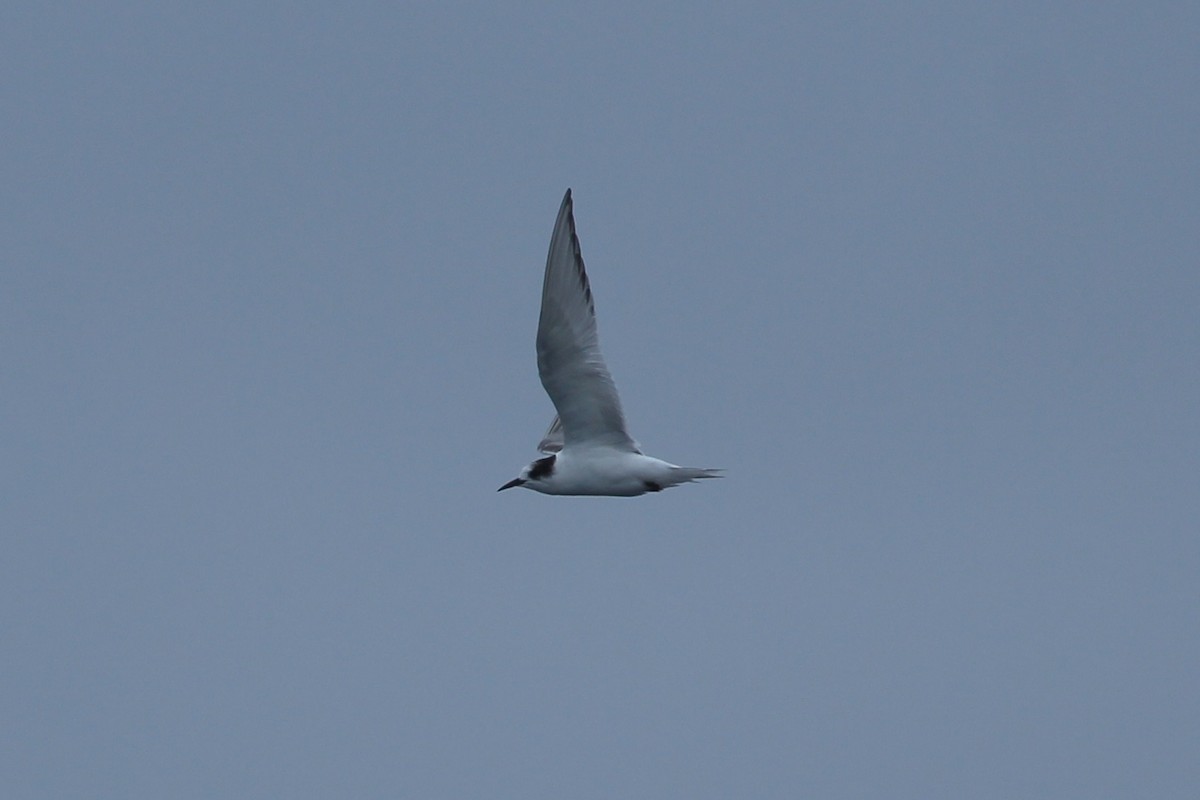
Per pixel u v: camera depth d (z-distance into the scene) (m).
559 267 16.30
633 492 17.94
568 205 16.19
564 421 17.66
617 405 17.34
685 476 17.66
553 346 16.84
